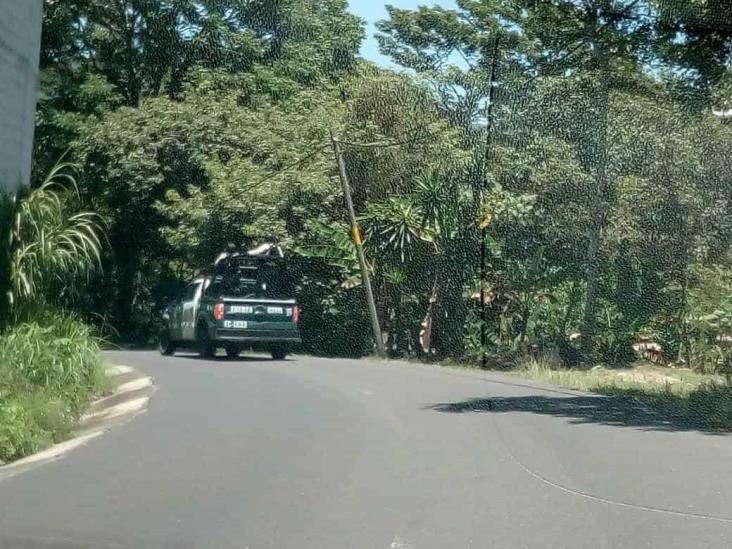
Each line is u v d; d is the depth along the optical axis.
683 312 20.52
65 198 14.47
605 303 21.94
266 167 28.05
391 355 27.17
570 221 22.09
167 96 29.70
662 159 19.36
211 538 6.57
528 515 7.32
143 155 28.33
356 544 6.48
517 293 23.92
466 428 11.29
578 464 9.25
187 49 31.77
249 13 32.25
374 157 27.02
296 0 32.75
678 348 21.16
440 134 25.86
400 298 27.02
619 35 14.17
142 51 31.70
